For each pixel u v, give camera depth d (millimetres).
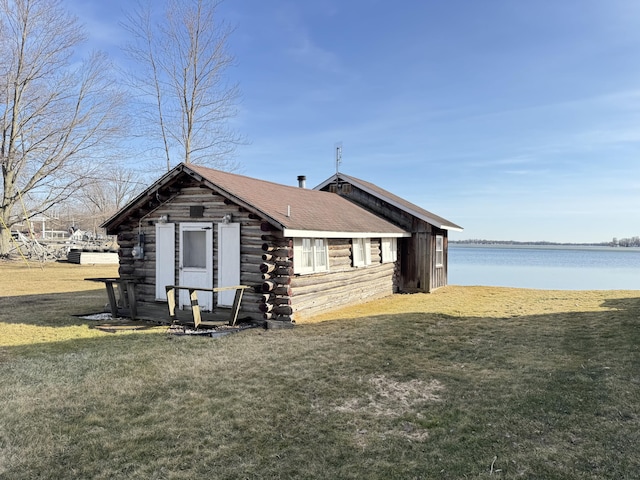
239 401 4922
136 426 4285
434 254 16625
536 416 4449
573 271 35781
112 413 4590
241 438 4051
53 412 4613
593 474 3354
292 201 11602
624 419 4309
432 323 9438
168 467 3543
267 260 9156
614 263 49750
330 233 10344
